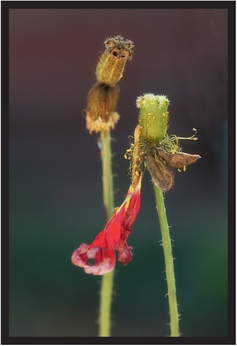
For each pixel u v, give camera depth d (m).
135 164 0.39
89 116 0.44
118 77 0.43
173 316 0.39
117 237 0.39
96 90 0.44
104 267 0.38
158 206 0.39
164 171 0.39
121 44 0.42
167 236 0.39
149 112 0.38
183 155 0.38
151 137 0.39
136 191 0.39
